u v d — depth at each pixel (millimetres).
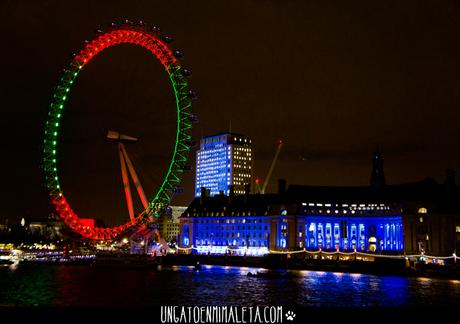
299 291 158750
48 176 198750
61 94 197875
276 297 146625
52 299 140375
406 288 166375
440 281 188625
